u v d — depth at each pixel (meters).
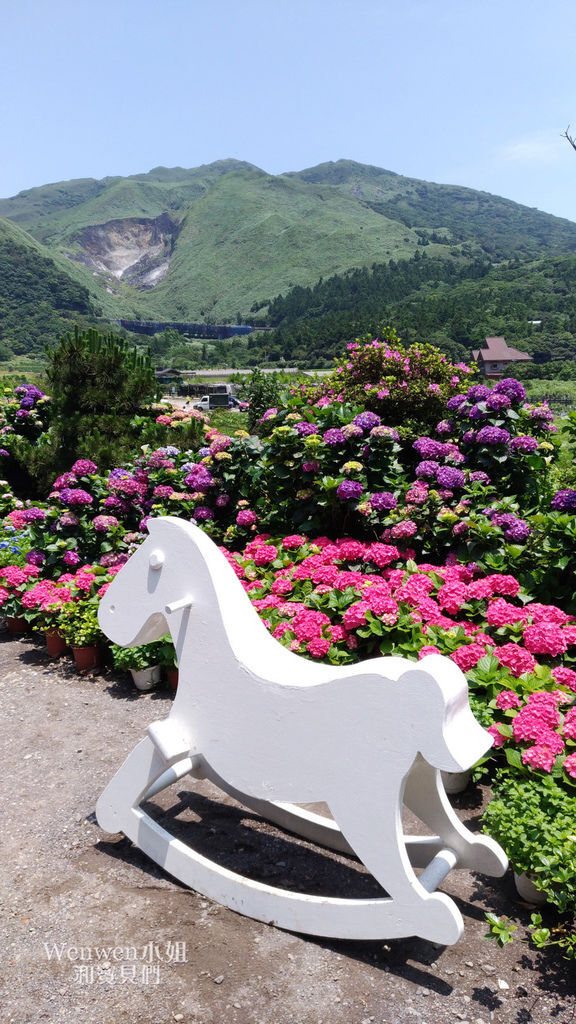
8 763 3.60
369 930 2.18
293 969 2.24
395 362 7.68
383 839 2.10
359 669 2.14
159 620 2.86
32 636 5.52
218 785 3.01
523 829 2.39
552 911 2.48
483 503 5.12
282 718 2.32
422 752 1.98
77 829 3.03
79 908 2.55
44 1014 2.10
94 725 3.99
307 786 2.27
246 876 2.72
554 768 2.67
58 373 8.99
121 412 9.12
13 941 2.40
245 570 5.04
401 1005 2.09
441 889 2.63
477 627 3.94
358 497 5.23
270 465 5.88
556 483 5.95
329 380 8.23
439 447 5.64
